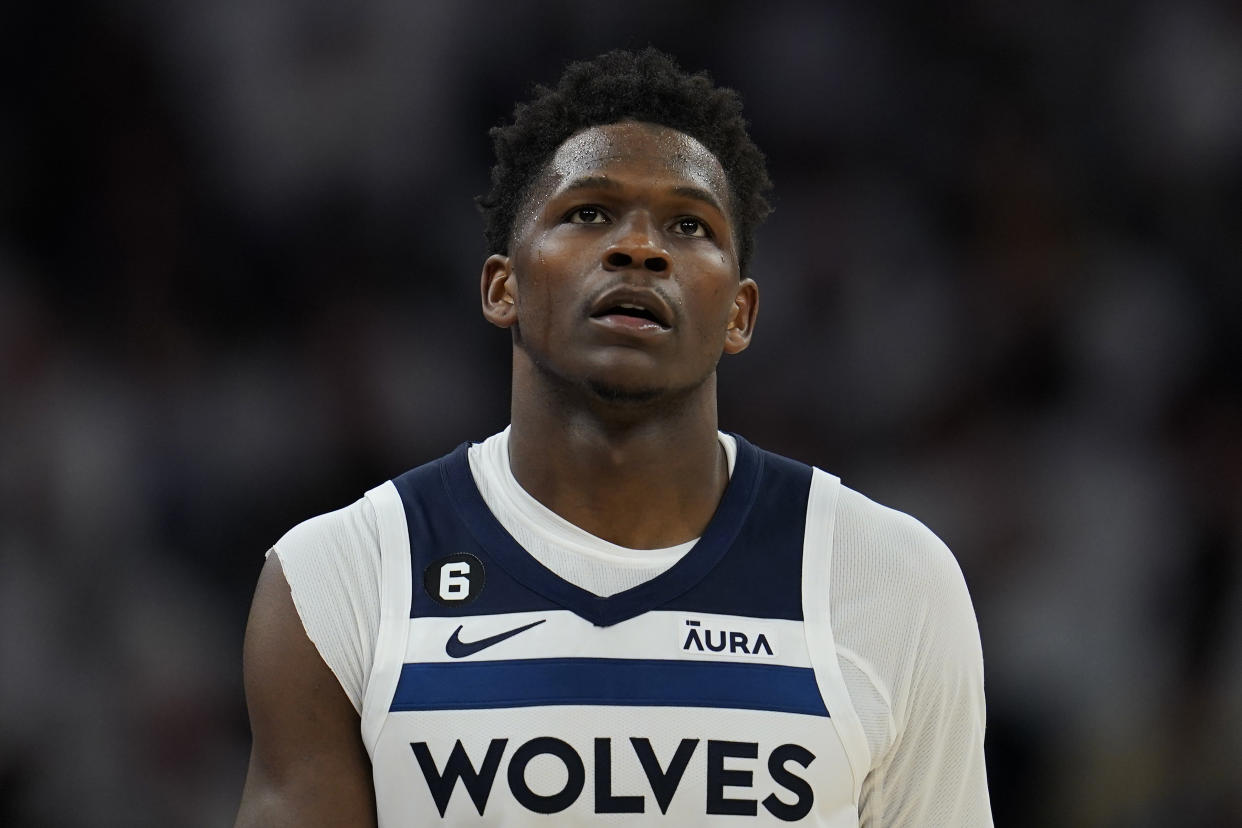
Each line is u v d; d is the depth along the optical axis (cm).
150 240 2295
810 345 2295
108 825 1855
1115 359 2270
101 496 2052
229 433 2155
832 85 2466
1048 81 2475
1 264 2242
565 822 721
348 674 763
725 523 795
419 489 809
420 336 2266
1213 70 2467
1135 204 2420
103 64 2355
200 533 2086
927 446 2225
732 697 744
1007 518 2141
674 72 827
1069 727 1972
